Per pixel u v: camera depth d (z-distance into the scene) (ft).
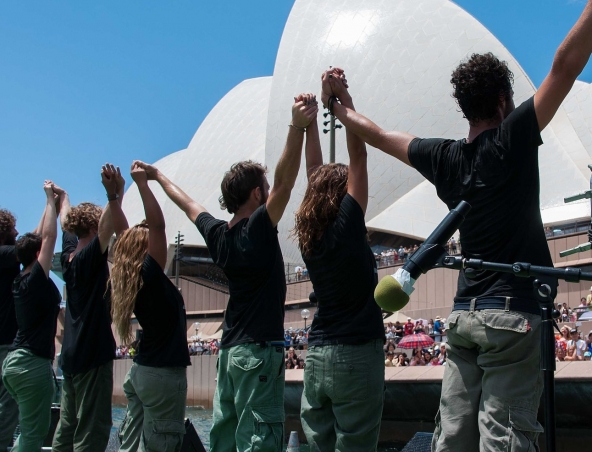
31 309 21.17
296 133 13.93
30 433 21.22
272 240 14.84
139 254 17.56
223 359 15.37
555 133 132.57
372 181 135.74
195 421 66.23
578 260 84.02
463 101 11.73
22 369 21.02
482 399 11.14
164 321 17.48
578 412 33.24
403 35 146.20
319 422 13.89
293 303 121.49
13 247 23.97
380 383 13.39
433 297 97.25
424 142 12.34
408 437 41.01
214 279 169.37
